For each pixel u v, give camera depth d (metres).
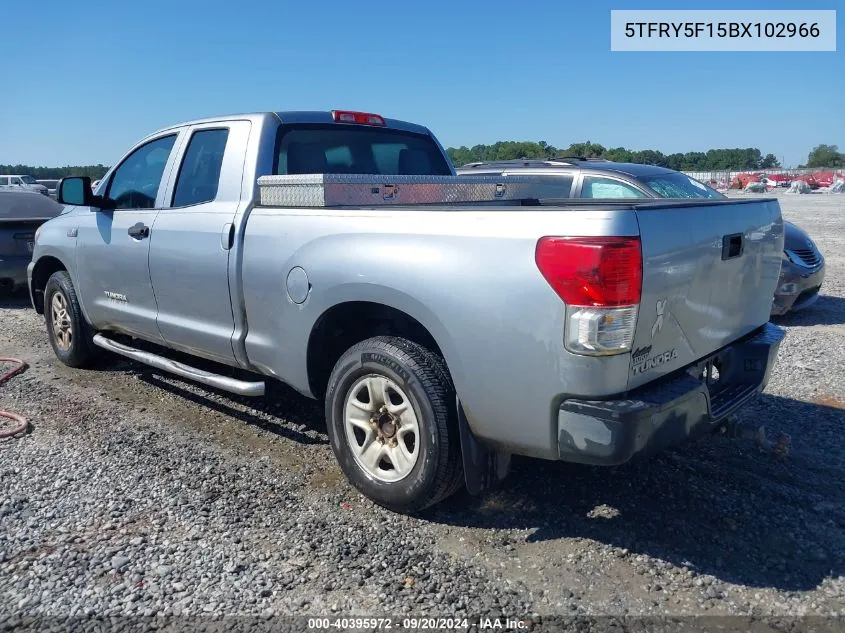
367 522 3.59
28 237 9.33
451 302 3.19
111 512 3.66
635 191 7.32
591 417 2.90
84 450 4.46
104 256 5.38
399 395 3.54
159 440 4.62
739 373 3.85
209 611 2.89
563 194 7.77
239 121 4.59
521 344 3.02
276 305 4.02
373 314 3.78
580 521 3.60
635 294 2.87
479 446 3.37
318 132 4.78
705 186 8.00
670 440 3.08
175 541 3.40
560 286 2.89
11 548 3.33
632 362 2.96
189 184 4.82
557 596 3.00
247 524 3.56
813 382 5.79
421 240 3.33
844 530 3.53
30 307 9.36
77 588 3.03
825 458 4.35
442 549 3.35
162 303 4.89
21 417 4.94
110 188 5.66
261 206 4.24
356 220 3.63
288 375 4.06
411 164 5.48
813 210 26.77
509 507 3.73
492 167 8.87
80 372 6.15
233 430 4.80
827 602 2.97
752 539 3.44
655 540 3.43
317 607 2.92
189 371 4.75
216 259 4.34
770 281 4.04
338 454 3.86
